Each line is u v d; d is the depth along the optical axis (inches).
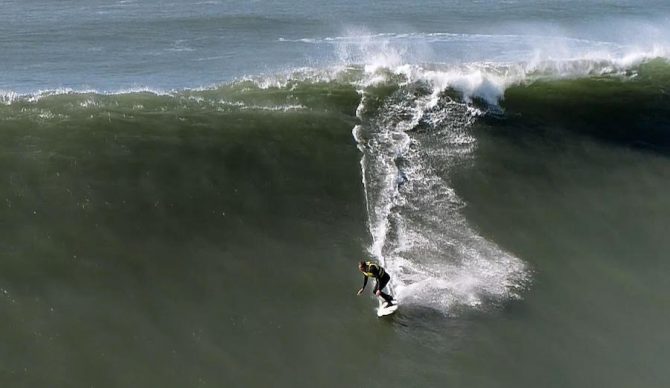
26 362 1914.4
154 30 5123.0
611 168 3127.5
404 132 3304.6
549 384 1931.6
